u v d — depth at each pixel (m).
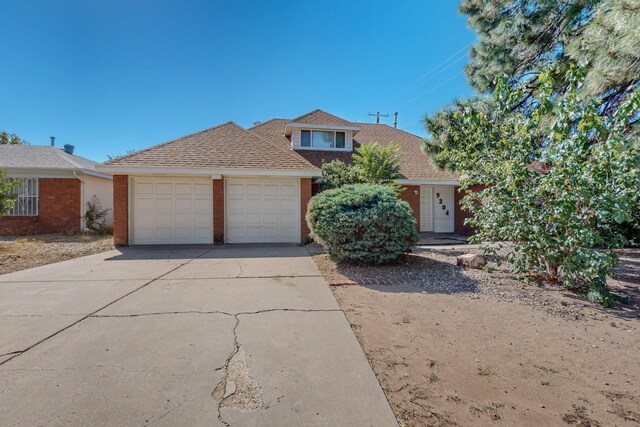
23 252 8.06
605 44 4.32
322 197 6.24
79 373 2.34
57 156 14.41
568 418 1.86
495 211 4.82
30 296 4.34
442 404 2.00
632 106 3.61
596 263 3.83
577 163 3.91
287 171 9.61
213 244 9.78
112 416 1.86
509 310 3.77
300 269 6.12
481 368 2.44
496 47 7.11
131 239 9.56
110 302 4.07
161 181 9.73
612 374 2.36
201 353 2.67
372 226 5.75
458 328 3.23
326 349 2.76
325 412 1.91
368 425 1.80
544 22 6.21
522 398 2.06
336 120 14.10
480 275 5.43
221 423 1.81
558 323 3.37
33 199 12.72
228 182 10.03
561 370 2.41
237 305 3.96
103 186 14.81
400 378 2.30
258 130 15.62
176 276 5.55
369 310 3.78
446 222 14.00
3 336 3.01
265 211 10.21
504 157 4.80
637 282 5.04
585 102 4.57
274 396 2.07
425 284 4.93
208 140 10.38
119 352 2.69
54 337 2.99
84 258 7.42
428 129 8.45
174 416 1.86
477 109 6.75
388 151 9.80
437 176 13.38
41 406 1.95
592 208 3.95
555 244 4.36
